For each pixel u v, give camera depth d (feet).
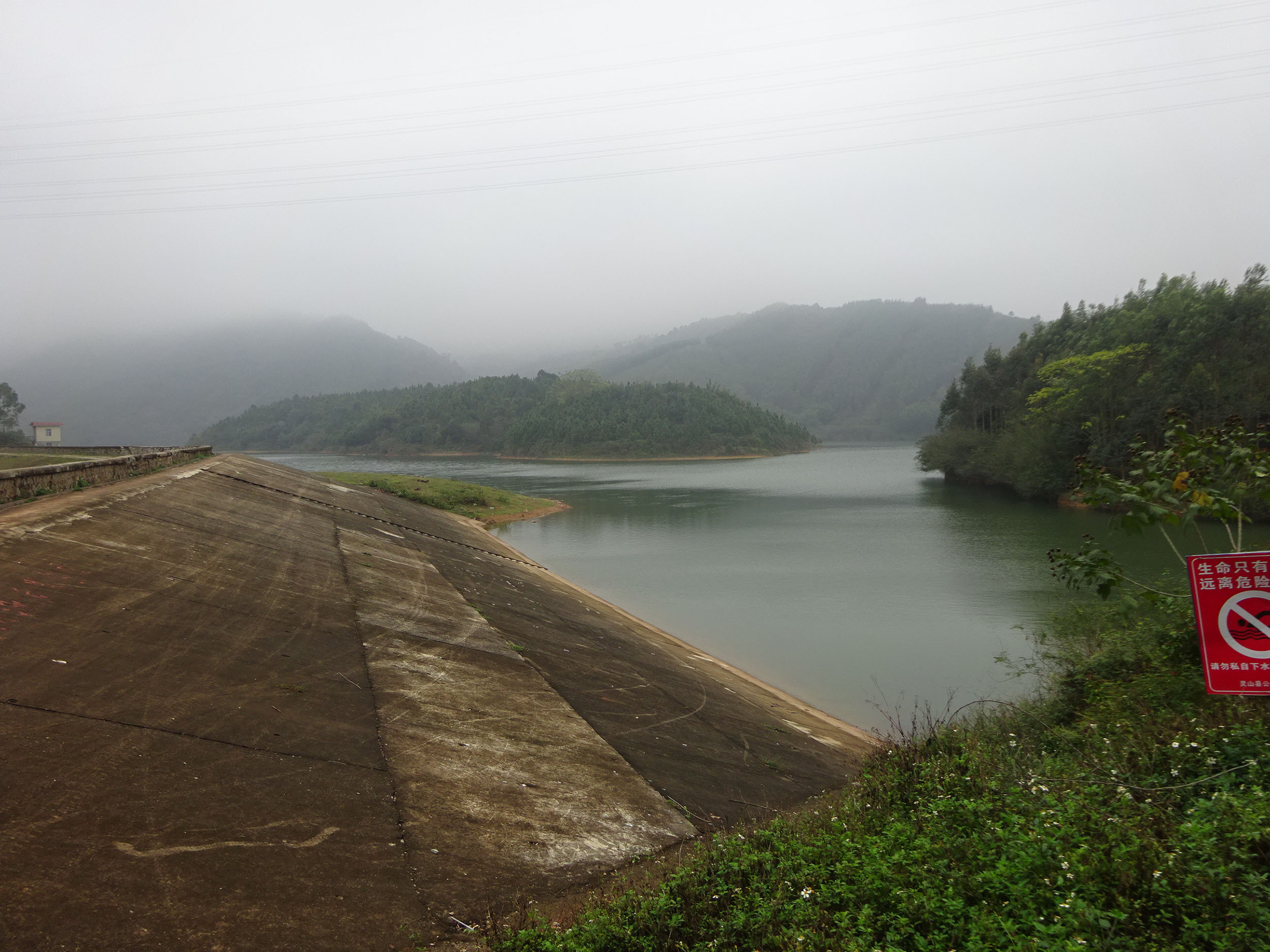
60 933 15.39
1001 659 49.01
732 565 112.37
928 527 149.48
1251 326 155.43
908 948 15.39
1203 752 21.06
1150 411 158.92
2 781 19.25
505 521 164.55
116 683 26.55
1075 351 215.10
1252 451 25.55
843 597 88.63
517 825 25.48
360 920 18.74
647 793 30.60
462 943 18.90
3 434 308.19
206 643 32.81
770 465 423.23
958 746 29.01
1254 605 18.57
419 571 66.03
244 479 94.38
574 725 35.83
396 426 583.17
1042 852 17.08
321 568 54.85
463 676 38.65
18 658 26.00
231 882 18.47
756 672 62.54
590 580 102.58
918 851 18.71
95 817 19.15
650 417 517.14
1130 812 18.53
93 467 63.05
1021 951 13.61
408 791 25.55
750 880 19.98
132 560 41.16
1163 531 27.43
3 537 38.32
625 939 17.78
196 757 23.45
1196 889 14.87
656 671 51.72
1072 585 30.32
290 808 22.38
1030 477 188.14
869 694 56.34
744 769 36.70
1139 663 31.60
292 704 29.40
